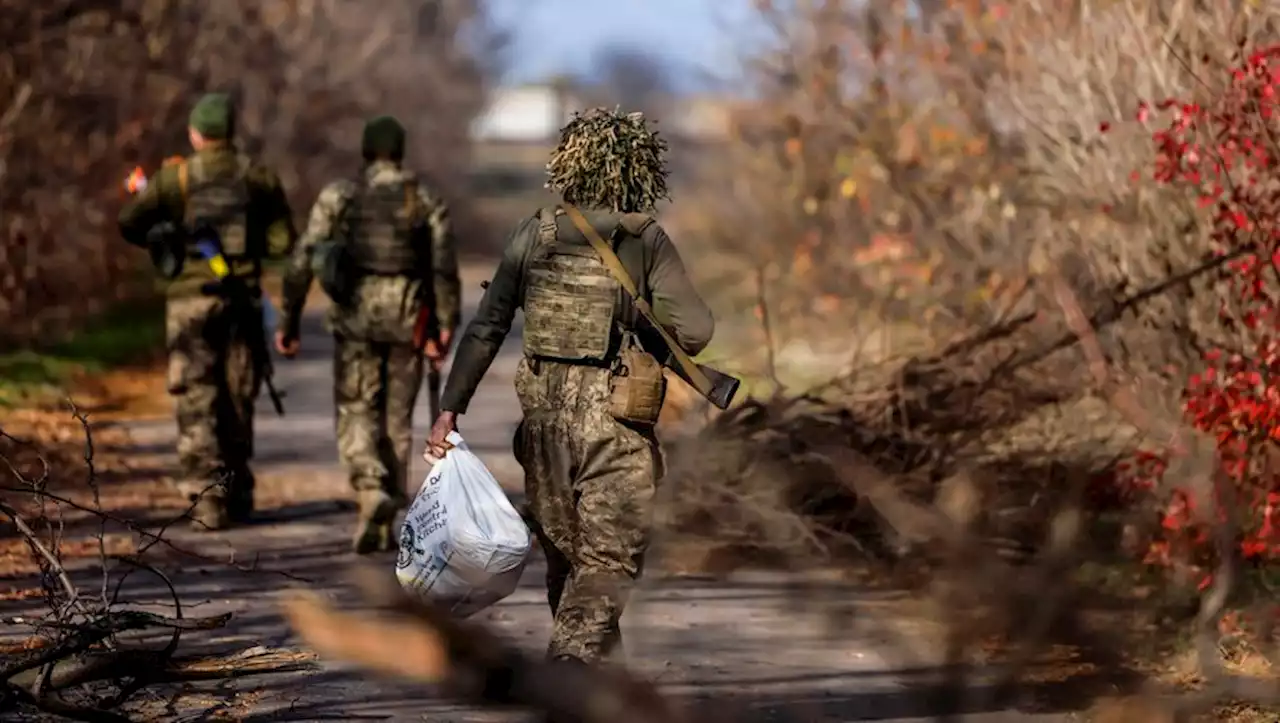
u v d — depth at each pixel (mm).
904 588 19719
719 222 46000
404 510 25219
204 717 14195
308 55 81250
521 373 14172
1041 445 21656
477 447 32125
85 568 20391
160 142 53438
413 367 22594
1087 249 21438
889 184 34094
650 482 13930
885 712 15141
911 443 21516
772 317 38969
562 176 14250
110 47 47156
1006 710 15180
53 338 45094
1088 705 15289
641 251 14078
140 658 14617
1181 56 20156
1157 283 20438
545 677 14125
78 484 26516
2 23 42750
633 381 13797
